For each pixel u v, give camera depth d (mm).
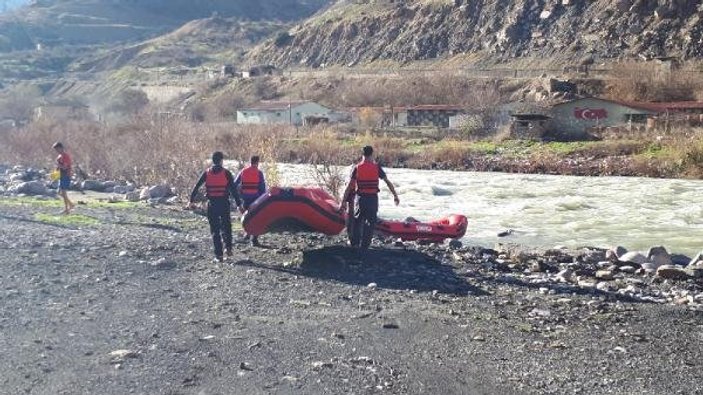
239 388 6828
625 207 28922
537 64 103625
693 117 56031
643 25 100562
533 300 10820
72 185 27797
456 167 50188
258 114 82188
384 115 78750
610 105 60250
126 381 6898
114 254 12859
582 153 50281
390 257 13352
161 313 9297
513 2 116938
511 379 7359
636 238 21125
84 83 146500
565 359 8023
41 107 82938
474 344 8477
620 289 12320
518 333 8977
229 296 10281
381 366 7602
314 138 54531
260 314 9438
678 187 37000
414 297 10648
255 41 186875
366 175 12922
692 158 43188
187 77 134750
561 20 109375
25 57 177125
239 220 19359
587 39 103688
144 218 19188
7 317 8852
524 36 111625
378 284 11391
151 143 29016
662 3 99562
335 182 20812
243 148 28406
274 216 13531
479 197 32500
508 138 59469
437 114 76500
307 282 11312
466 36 118875
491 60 110750
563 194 34094
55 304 9531
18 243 13609
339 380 7125
